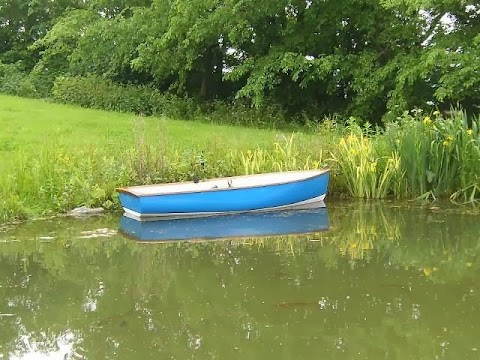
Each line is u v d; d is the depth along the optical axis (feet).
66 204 27.73
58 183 28.45
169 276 18.02
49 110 57.26
